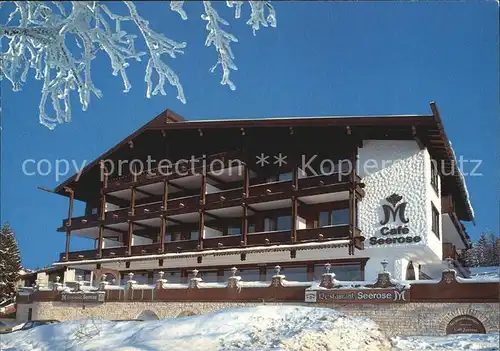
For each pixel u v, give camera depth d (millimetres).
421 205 28562
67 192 42844
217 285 28312
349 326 17625
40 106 8594
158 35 7336
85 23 6984
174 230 39594
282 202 32500
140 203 42250
